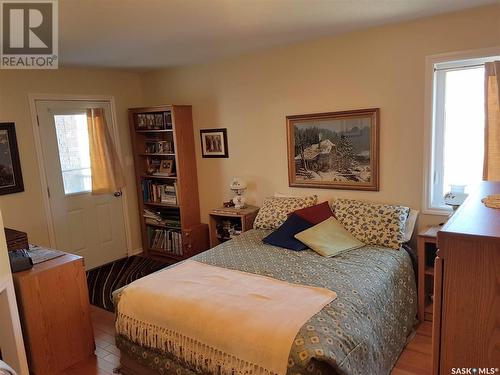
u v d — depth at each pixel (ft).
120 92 14.80
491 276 2.60
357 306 6.61
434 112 9.70
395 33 9.76
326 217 10.52
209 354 6.21
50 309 7.91
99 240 14.47
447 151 9.91
